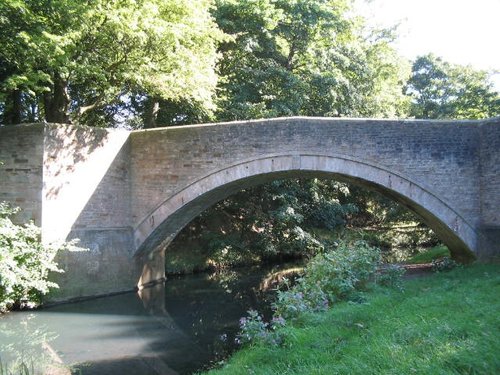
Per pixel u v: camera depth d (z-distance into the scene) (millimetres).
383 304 7535
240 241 20578
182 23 13133
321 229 23484
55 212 11977
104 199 13281
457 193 13070
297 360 5211
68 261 12164
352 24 22688
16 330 9539
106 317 10805
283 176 14930
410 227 27906
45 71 12211
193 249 19234
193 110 17547
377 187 13906
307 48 21156
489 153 12883
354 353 4996
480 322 5113
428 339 4844
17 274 10141
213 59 15695
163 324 10328
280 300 7750
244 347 7102
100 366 7402
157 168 13898
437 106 38469
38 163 11797
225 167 13445
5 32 10758
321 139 13234
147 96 17969
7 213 10758
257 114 18516
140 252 14484
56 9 10977
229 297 13836
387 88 28047
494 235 12664
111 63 13047
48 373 7070
